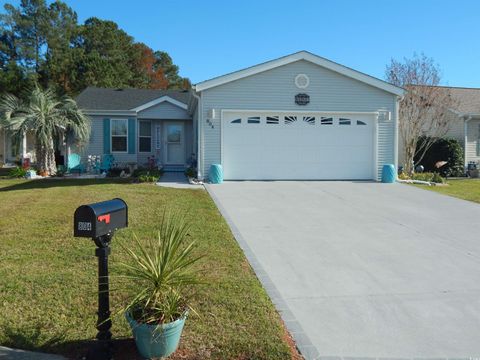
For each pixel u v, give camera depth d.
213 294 4.51
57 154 20.05
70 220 7.57
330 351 3.56
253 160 13.93
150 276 3.39
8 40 36.81
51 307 4.13
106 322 3.38
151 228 7.00
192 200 9.97
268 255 6.09
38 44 37.84
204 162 13.64
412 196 11.27
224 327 3.84
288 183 13.31
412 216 8.87
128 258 5.41
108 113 18.30
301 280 5.14
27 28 37.03
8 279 4.75
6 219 7.62
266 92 13.78
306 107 13.97
